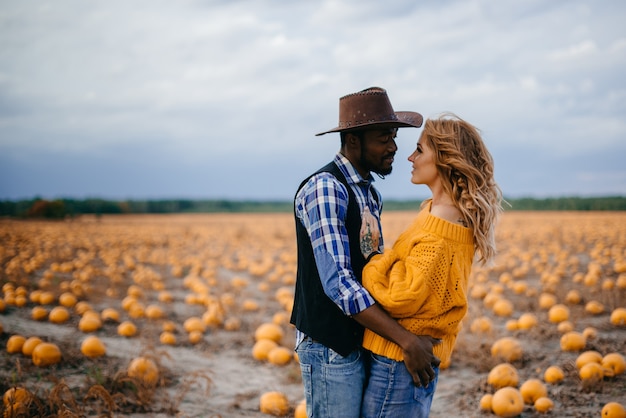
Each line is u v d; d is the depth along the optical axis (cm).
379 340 279
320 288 289
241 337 888
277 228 4553
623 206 7575
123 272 1694
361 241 291
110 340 846
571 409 536
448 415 546
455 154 282
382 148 294
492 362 688
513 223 4134
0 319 914
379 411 283
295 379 674
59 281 1437
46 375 621
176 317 1066
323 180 284
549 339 813
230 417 544
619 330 843
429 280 268
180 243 2925
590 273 1426
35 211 6028
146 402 553
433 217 280
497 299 1097
